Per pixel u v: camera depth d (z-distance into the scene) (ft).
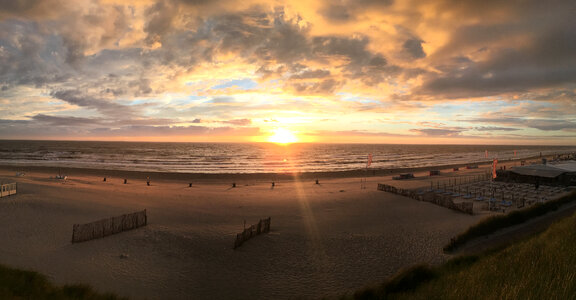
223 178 211.61
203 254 66.39
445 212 104.94
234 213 105.81
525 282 28.48
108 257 62.90
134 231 79.51
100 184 168.45
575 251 36.55
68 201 109.50
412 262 61.62
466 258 51.26
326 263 62.28
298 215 103.71
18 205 98.27
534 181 167.84
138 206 110.83
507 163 362.33
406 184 185.06
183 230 81.82
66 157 407.03
